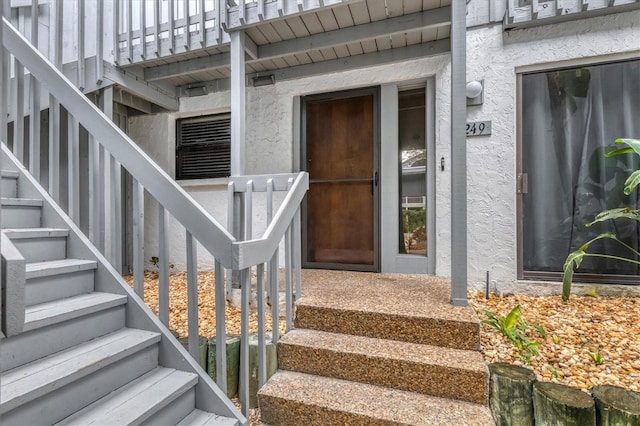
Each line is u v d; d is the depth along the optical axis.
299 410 1.62
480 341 1.89
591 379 1.66
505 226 2.84
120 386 1.45
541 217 2.80
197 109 3.94
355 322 2.06
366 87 3.38
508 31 2.80
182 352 1.62
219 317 1.57
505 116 2.83
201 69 3.31
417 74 3.13
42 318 1.33
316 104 3.59
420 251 3.28
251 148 3.71
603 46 2.57
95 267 1.76
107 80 3.13
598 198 2.67
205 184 3.88
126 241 4.19
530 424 1.54
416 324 1.94
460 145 2.13
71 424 1.21
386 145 3.30
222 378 1.59
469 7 2.89
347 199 3.49
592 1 2.46
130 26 3.15
